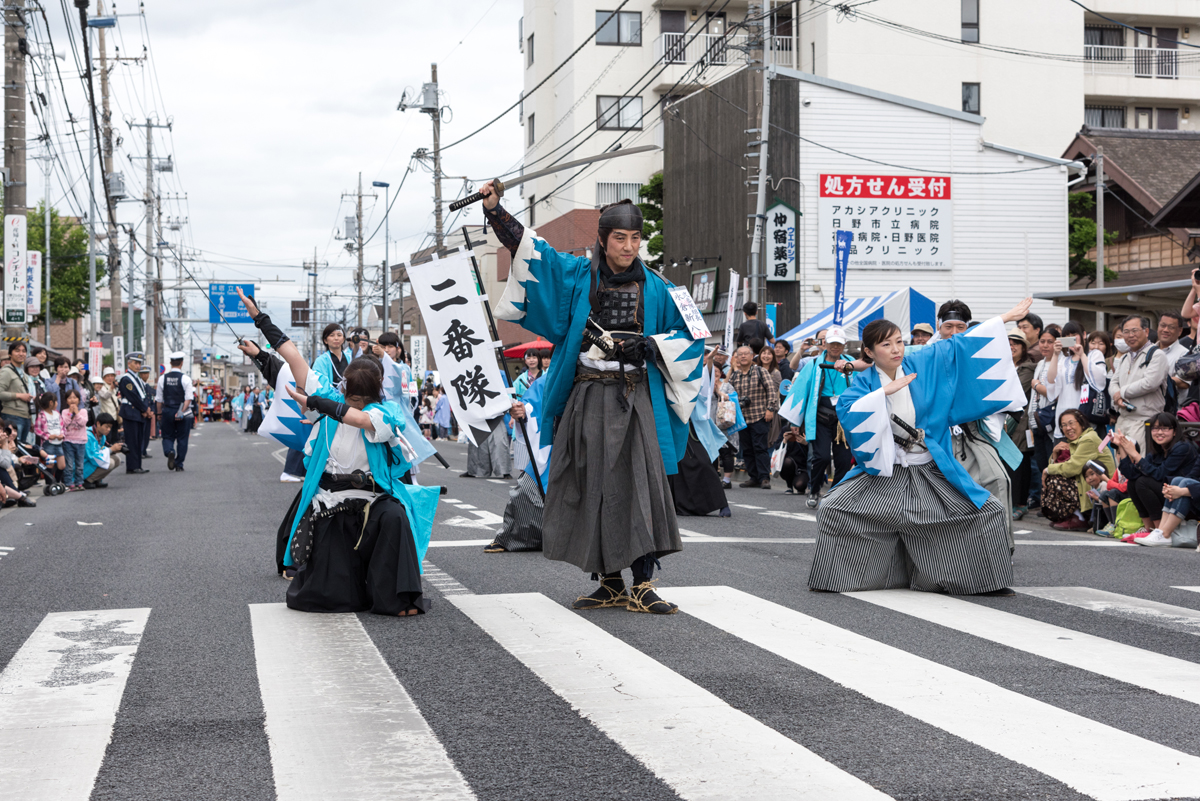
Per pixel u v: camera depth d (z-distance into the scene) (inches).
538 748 137.9
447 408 1139.3
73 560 311.6
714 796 120.5
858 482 244.5
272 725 148.9
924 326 358.3
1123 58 1311.5
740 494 511.2
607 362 217.5
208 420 2815.0
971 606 227.6
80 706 159.3
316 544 228.2
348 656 187.5
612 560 216.5
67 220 2078.0
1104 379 402.9
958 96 1255.5
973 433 265.0
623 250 215.2
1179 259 987.9
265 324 229.3
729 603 230.7
